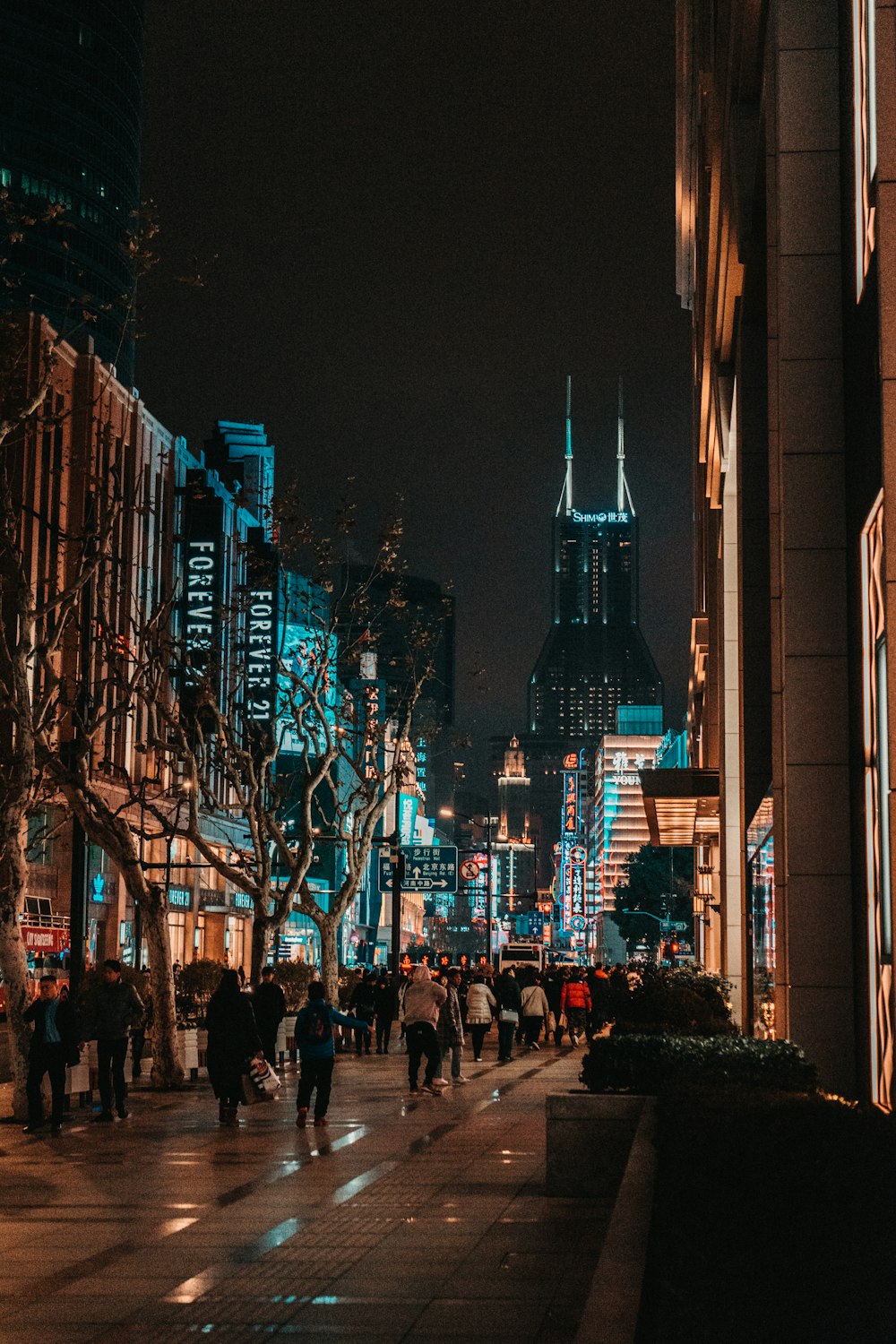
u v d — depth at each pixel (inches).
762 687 1013.2
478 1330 304.7
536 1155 617.3
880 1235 228.1
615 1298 233.1
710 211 1461.6
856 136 578.9
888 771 471.2
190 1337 300.4
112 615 1381.6
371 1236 418.0
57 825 962.7
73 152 5049.2
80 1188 518.6
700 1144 256.7
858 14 563.2
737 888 1398.9
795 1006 625.6
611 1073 511.2
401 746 1647.4
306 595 1514.5
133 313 888.9
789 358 646.5
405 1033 954.1
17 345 910.4
